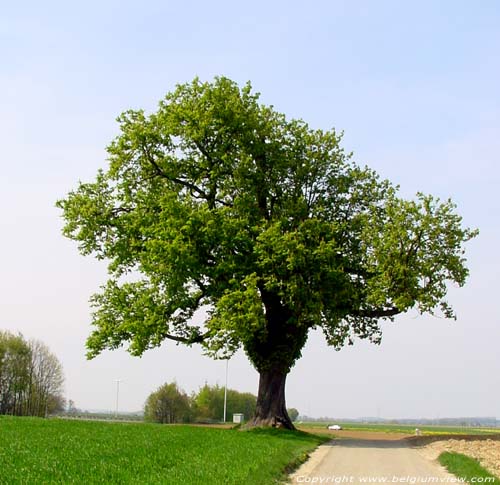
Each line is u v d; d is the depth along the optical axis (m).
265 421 42.53
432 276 38.22
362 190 44.28
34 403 101.00
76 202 43.69
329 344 44.75
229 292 37.75
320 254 38.41
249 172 41.69
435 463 28.48
